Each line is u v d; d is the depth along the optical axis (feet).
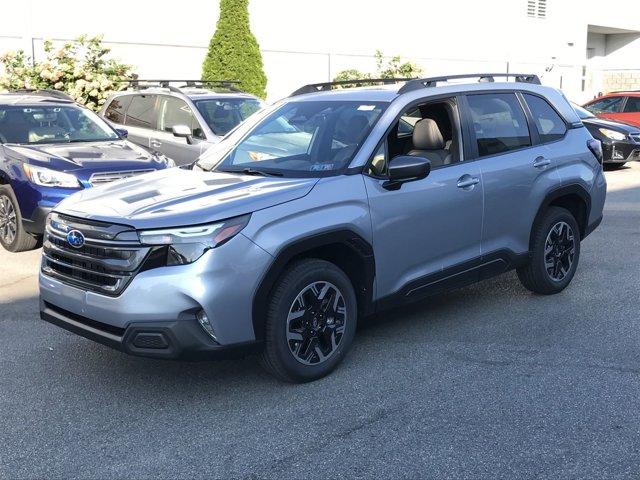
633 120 54.85
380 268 15.57
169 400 14.14
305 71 64.54
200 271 12.86
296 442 12.38
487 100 18.57
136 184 15.94
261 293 13.52
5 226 26.84
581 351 16.39
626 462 11.58
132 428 13.00
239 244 13.20
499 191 17.93
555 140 20.03
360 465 11.61
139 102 37.45
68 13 49.08
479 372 15.24
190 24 56.24
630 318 18.63
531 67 90.17
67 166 25.27
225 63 52.75
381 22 70.49
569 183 19.80
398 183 15.71
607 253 25.80
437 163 17.20
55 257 14.70
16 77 42.93
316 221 14.23
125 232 13.15
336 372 15.30
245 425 13.03
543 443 12.21
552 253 20.07
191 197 14.21
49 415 13.56
